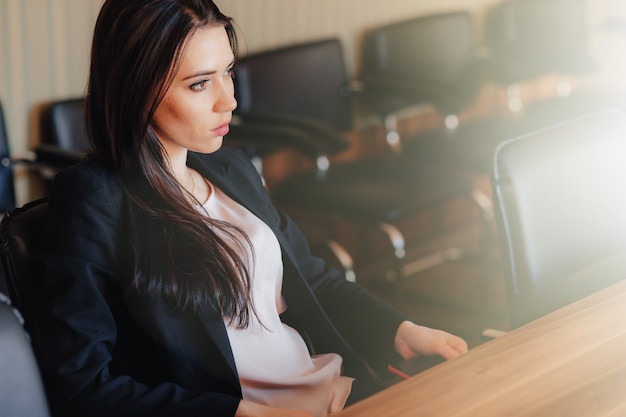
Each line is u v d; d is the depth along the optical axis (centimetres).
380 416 141
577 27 497
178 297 165
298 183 359
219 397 160
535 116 440
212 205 183
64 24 353
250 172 194
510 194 208
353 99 422
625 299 180
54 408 156
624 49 577
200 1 162
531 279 210
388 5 469
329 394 185
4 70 343
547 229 213
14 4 339
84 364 157
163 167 167
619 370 153
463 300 382
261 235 183
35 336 159
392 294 388
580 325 169
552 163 215
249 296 174
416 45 440
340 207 342
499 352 160
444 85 401
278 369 181
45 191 362
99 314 160
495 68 455
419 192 348
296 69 393
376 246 433
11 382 137
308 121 344
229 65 168
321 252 415
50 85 354
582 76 474
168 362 167
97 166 165
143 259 164
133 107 161
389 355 197
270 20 425
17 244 164
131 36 158
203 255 167
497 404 144
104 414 156
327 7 445
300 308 191
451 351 188
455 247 435
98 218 162
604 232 224
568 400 145
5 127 317
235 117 354
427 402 145
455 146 397
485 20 518
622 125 230
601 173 224
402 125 443
